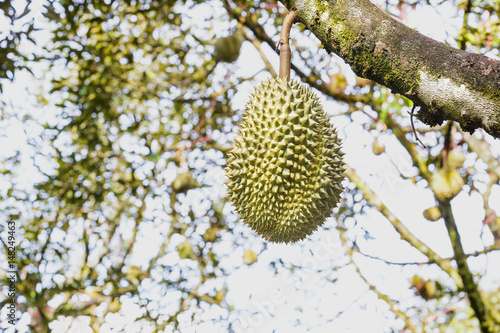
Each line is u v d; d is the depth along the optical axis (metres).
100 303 4.83
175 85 5.03
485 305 4.70
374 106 4.63
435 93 1.38
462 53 1.36
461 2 3.94
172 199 5.02
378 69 1.49
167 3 4.68
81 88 4.48
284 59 2.31
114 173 4.93
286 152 2.18
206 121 5.06
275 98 2.26
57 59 4.45
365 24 1.51
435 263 4.87
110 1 4.46
